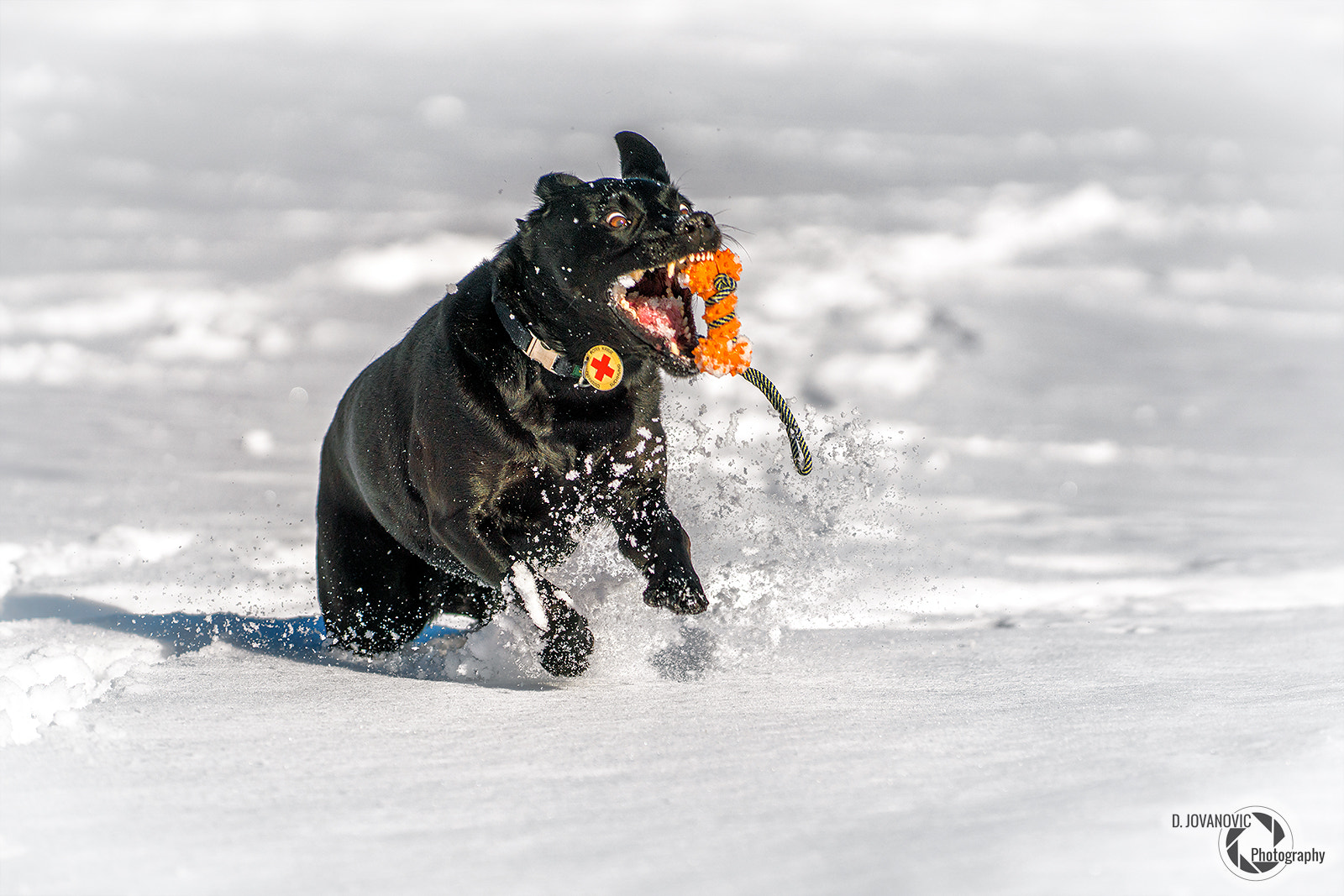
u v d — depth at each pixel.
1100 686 6.34
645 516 7.39
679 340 6.99
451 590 8.45
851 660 7.42
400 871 3.56
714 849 3.66
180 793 4.36
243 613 9.71
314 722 5.54
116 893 3.44
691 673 6.94
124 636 8.14
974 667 7.12
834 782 4.36
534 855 3.66
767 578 8.59
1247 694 5.89
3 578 10.70
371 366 8.28
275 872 3.57
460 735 5.27
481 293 7.34
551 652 6.73
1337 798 3.82
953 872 3.36
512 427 7.10
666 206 6.90
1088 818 3.74
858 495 12.24
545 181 7.18
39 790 4.40
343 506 8.41
